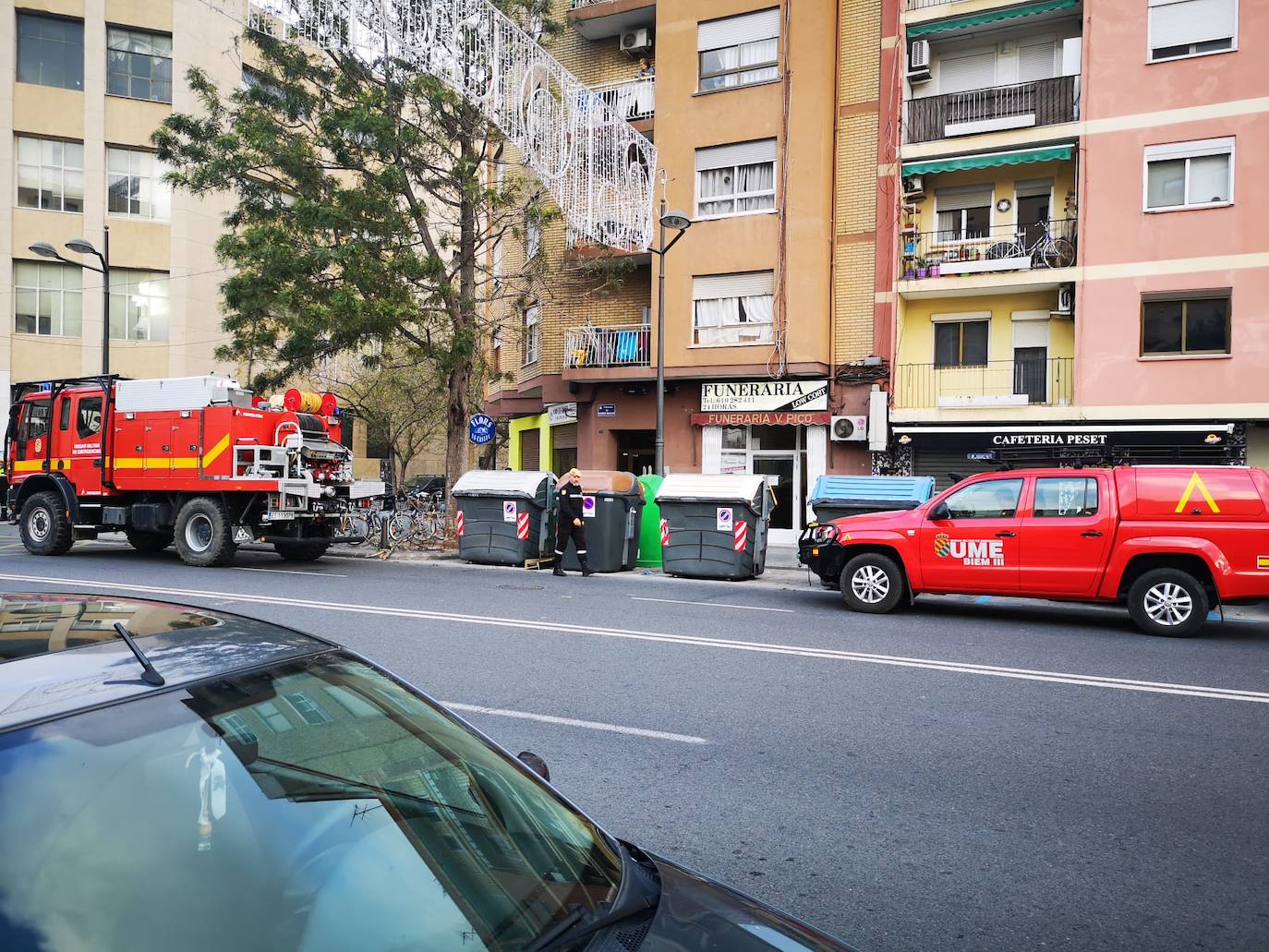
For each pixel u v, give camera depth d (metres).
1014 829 4.15
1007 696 6.50
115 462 15.03
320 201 16.41
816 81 19.84
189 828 1.60
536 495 15.68
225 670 1.96
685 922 1.79
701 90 21.11
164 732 1.72
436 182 17.58
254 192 16.56
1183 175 17.47
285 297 15.54
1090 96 18.00
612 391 22.00
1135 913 3.38
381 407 33.25
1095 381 17.80
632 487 15.52
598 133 19.41
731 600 11.62
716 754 5.15
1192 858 3.86
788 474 20.64
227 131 17.25
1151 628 9.45
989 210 19.77
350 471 15.52
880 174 19.80
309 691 2.02
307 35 15.33
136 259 32.09
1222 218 17.09
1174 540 9.40
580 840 2.00
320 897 1.59
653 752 5.19
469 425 18.77
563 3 23.61
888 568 10.59
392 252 16.91
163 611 2.32
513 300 25.75
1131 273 17.59
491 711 5.97
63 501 15.66
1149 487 9.68
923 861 3.82
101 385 15.26
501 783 2.08
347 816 1.76
